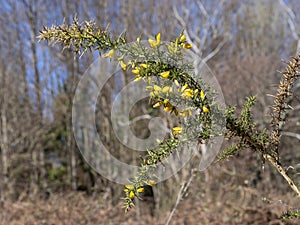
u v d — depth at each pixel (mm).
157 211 8406
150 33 11273
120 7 11656
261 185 8203
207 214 6965
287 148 8852
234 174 8109
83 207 8625
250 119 1478
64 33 1289
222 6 13961
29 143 13055
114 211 8594
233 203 7227
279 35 13086
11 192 10578
